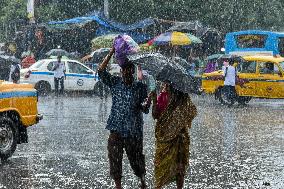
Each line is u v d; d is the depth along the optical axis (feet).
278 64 92.84
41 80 110.01
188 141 30.12
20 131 43.21
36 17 162.09
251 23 166.61
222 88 94.07
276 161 42.01
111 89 31.22
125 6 156.56
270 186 33.94
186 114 29.76
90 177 36.01
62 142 50.08
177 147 29.71
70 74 110.42
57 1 162.61
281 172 38.11
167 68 28.84
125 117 30.66
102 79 31.09
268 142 51.13
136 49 30.37
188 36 136.67
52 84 110.93
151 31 151.64
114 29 143.33
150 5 156.04
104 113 75.97
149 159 42.32
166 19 158.30
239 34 139.85
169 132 29.53
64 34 152.76
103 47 136.56
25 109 42.78
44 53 151.74
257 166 40.04
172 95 29.84
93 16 143.13
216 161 41.78
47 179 35.24
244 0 165.78
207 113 79.05
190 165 40.14
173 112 29.60
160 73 28.73
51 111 78.23
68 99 102.22
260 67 93.25
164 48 145.69
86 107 85.30
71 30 152.15
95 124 63.31
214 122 67.05
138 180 35.53
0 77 112.37
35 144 48.88
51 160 41.57
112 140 30.94
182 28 142.20
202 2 160.76
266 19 171.42
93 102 95.61
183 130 29.89
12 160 41.47
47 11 161.89
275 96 92.53
